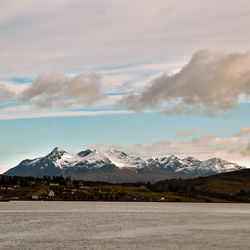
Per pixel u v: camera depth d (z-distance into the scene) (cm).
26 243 13125
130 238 14538
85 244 13000
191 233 16262
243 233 16412
